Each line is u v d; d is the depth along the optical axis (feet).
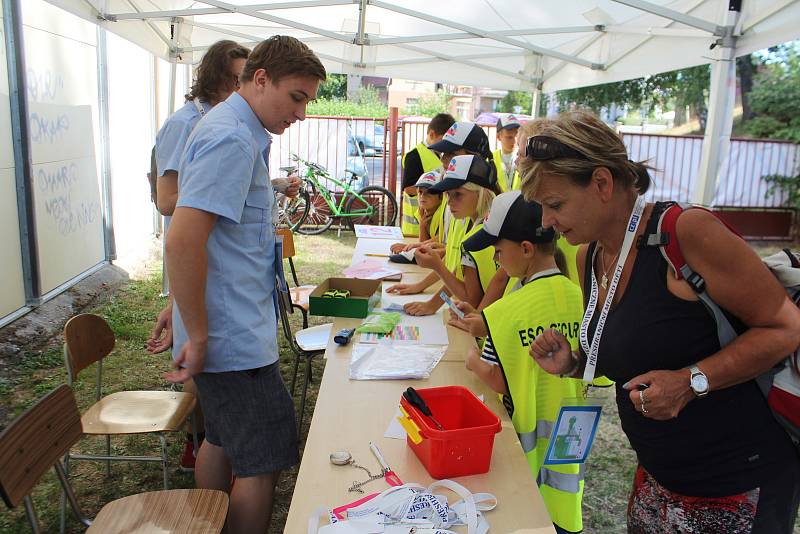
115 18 15.08
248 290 5.80
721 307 3.67
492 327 5.51
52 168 15.65
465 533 3.95
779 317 3.53
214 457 6.72
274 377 6.19
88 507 8.66
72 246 16.98
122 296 18.16
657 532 4.38
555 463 4.64
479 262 7.76
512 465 4.72
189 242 5.21
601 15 16.08
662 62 14.47
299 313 17.54
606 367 4.18
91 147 18.33
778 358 3.56
